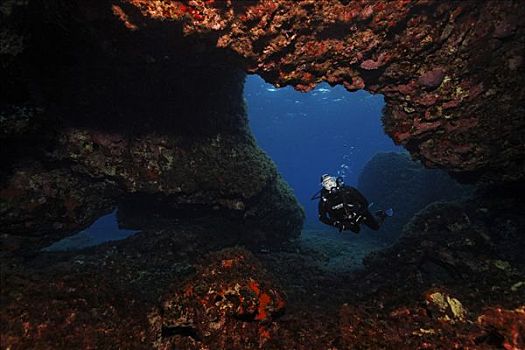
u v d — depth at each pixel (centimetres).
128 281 609
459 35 591
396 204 1602
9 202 592
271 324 448
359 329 428
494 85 604
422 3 542
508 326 388
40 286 413
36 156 634
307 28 541
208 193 828
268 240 1001
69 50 557
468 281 569
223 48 543
